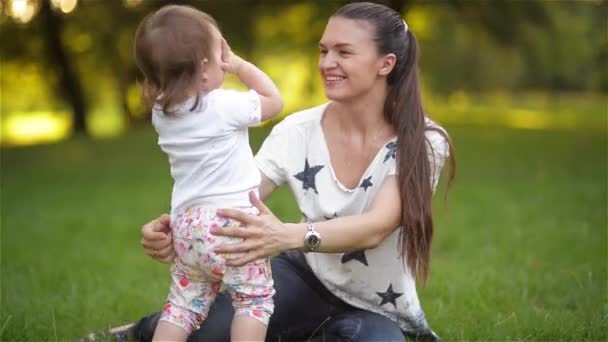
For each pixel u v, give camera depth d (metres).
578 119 26.81
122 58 23.36
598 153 14.38
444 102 34.75
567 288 4.93
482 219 7.77
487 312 4.40
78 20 21.22
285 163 3.51
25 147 17.58
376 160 3.32
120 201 9.80
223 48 3.16
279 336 3.62
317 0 21.27
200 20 3.03
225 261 3.01
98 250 6.83
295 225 3.00
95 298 4.81
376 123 3.37
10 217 8.89
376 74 3.27
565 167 12.34
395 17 3.30
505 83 36.12
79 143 17.98
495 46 23.27
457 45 27.38
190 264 3.11
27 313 4.31
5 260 6.40
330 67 3.27
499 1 20.69
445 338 3.97
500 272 5.40
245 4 20.06
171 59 2.95
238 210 2.98
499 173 11.69
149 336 3.67
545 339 3.95
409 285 3.53
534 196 9.23
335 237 3.02
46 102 30.17
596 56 27.72
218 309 3.48
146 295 4.94
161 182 11.58
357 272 3.48
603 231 6.96
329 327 3.45
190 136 3.03
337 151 3.45
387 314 3.61
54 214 8.95
